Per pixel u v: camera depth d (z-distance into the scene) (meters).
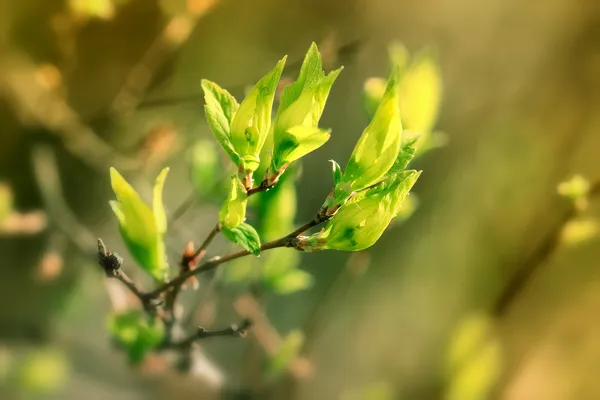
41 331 0.84
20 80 0.78
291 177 0.57
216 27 0.95
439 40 1.11
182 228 0.67
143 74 0.87
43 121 0.78
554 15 1.16
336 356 1.02
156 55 0.87
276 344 0.67
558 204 1.03
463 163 1.14
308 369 0.72
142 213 0.52
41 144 0.84
